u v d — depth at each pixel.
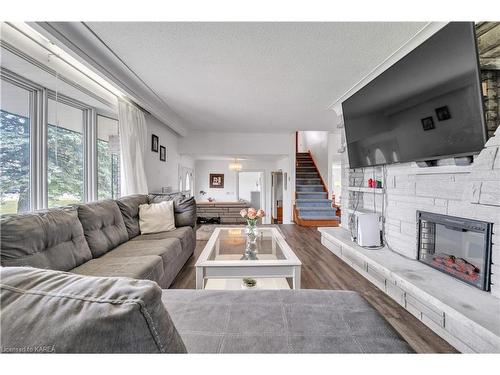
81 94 2.49
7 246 1.30
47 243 1.54
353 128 2.95
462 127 1.54
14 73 1.96
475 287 1.57
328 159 6.66
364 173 3.16
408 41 1.95
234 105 3.63
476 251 1.63
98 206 2.24
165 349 0.47
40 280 0.48
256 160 8.14
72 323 0.40
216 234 2.90
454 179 1.76
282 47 2.03
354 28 1.78
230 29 1.79
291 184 5.93
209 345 0.85
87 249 1.88
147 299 0.45
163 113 3.88
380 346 0.85
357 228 2.73
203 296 1.21
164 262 2.09
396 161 2.23
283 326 0.96
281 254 2.34
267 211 8.21
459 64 1.51
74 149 2.71
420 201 2.11
